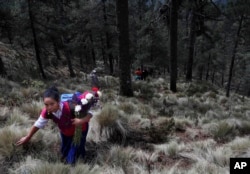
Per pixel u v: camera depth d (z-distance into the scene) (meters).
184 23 35.81
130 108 8.80
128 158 4.78
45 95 3.53
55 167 3.62
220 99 15.58
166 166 4.86
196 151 5.56
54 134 5.31
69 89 12.66
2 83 10.53
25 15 17.59
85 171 3.73
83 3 25.62
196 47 32.56
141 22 26.88
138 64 29.95
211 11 21.95
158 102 11.62
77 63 33.69
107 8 24.94
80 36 26.23
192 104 12.00
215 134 6.88
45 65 23.69
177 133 7.09
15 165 3.95
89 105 3.75
